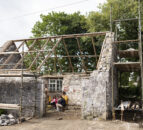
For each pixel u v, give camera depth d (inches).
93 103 422.0
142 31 725.9
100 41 837.8
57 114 514.3
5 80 509.7
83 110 429.1
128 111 480.1
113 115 412.8
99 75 427.2
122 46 802.2
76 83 681.0
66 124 386.0
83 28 928.9
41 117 470.3
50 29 957.8
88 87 432.1
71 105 672.4
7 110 484.4
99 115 413.1
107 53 453.1
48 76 711.7
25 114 477.1
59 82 732.0
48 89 728.3
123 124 370.0
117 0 768.3
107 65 433.1
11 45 644.1
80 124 379.2
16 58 647.1
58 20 952.3
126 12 759.1
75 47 918.4
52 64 883.4
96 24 810.2
